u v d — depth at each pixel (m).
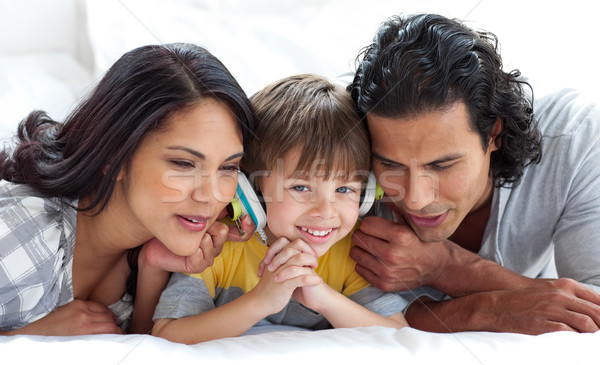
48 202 1.03
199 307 1.08
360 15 1.91
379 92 0.99
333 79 1.45
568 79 1.63
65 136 1.09
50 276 0.99
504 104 1.07
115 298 1.17
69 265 1.05
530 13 1.82
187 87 0.94
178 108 0.93
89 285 1.13
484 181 1.10
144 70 0.97
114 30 1.76
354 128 1.03
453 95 0.98
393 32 1.06
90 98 1.05
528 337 0.93
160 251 1.07
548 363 0.86
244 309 1.02
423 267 1.15
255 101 1.09
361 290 1.16
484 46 1.04
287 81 1.11
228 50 1.74
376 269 1.12
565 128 1.21
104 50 1.73
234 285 1.15
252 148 1.04
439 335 0.93
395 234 1.12
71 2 1.85
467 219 1.29
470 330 1.11
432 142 0.98
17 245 0.96
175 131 0.93
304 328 1.19
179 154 0.94
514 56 1.73
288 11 1.98
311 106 1.03
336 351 0.86
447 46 0.99
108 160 0.99
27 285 0.96
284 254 1.01
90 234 1.08
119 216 1.04
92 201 1.04
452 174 1.02
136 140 0.94
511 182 1.17
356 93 1.08
